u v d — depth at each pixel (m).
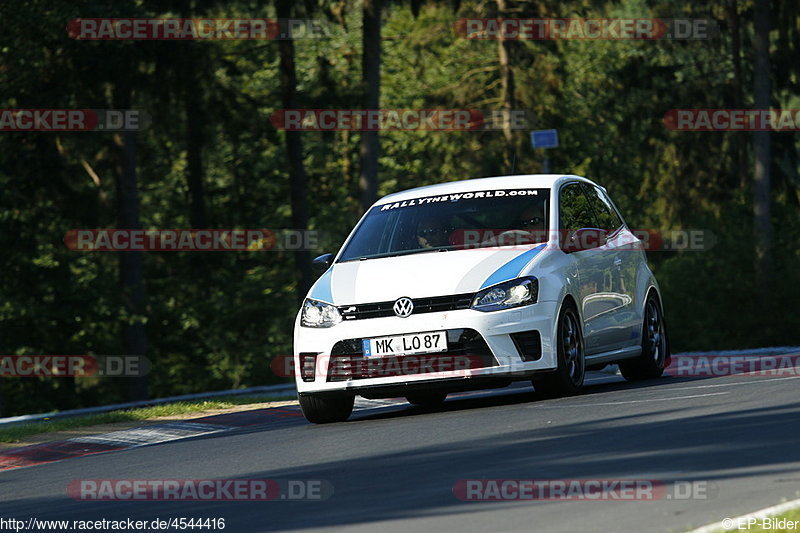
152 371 148.12
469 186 45.06
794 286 129.50
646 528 19.77
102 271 128.75
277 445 36.19
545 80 157.25
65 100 113.06
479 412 38.78
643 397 38.38
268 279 160.00
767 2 128.62
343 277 41.34
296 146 136.00
